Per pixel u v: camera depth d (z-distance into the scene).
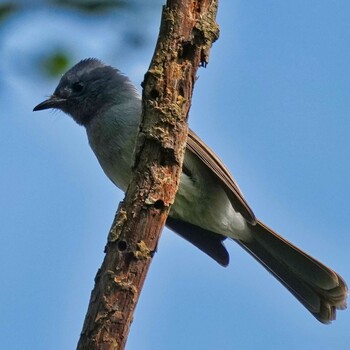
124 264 7.30
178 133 7.75
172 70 7.78
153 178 7.65
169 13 7.82
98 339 6.96
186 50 7.86
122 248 7.39
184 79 7.82
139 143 7.74
